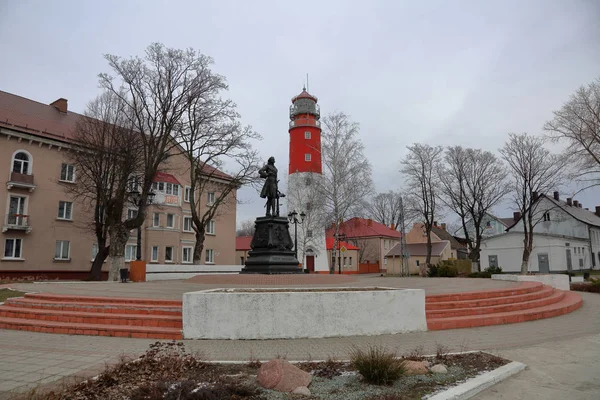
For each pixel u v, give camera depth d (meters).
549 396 5.96
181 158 44.28
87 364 7.55
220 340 9.93
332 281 17.92
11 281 28.00
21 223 32.22
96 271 32.47
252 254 19.44
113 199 29.20
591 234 58.38
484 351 8.67
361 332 10.38
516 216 66.12
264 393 5.73
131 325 11.02
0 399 5.47
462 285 17.92
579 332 10.96
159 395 5.21
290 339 9.95
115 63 27.28
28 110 35.91
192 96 29.00
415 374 6.65
